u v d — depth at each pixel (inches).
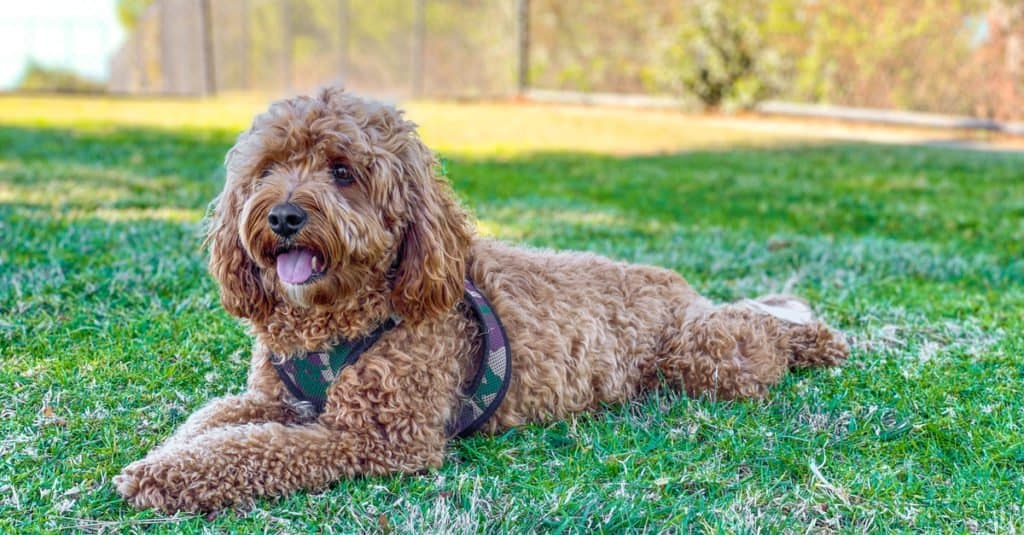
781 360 165.2
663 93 718.5
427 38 852.0
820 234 297.3
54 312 187.5
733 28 650.8
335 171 130.9
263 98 834.8
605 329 153.6
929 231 305.9
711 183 394.9
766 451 136.6
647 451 137.4
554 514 118.6
